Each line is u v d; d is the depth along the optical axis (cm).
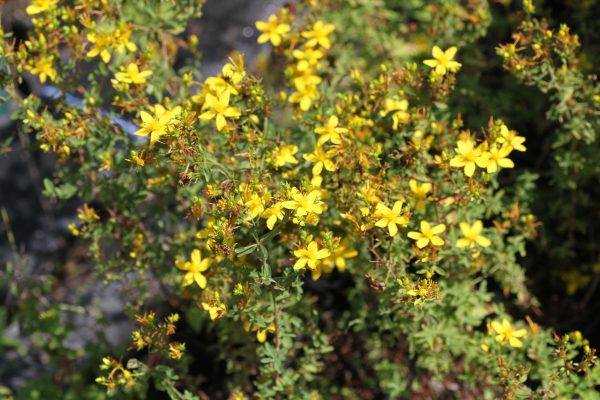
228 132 85
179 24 93
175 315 85
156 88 90
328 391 100
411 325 91
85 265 115
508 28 106
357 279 95
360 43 106
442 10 101
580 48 101
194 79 111
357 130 88
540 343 91
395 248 86
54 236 117
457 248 89
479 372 94
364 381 100
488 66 103
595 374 88
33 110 90
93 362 104
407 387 99
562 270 104
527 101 103
